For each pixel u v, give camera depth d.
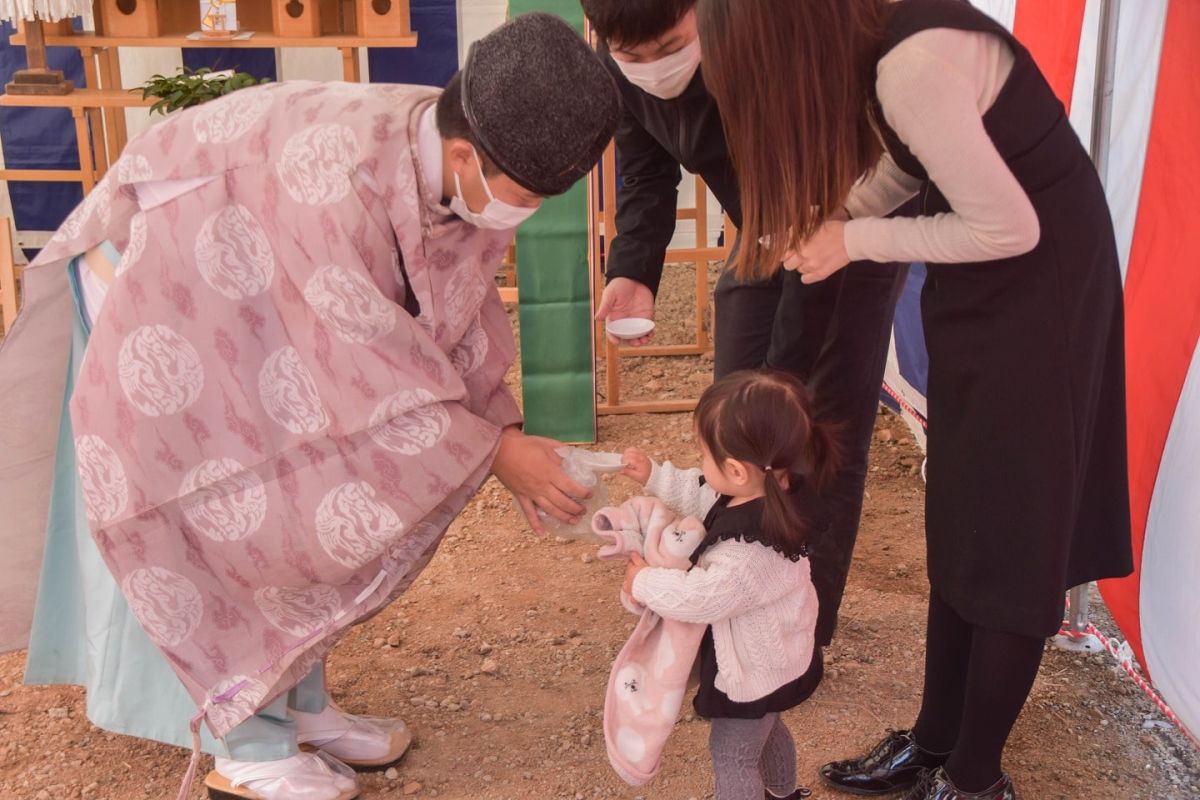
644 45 2.56
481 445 2.54
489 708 3.36
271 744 2.83
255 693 2.67
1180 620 2.93
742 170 2.24
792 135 2.15
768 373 2.44
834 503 3.24
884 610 3.84
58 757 3.15
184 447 2.50
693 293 7.23
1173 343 2.93
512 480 2.68
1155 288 3.01
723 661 2.47
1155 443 3.02
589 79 2.18
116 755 3.16
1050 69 3.54
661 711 2.56
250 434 2.51
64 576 2.97
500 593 4.04
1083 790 2.97
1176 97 2.88
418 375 2.46
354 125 2.36
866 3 2.10
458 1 7.02
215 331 2.46
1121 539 2.65
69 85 6.21
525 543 4.42
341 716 3.06
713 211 7.56
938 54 2.07
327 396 2.46
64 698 3.41
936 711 2.86
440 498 2.53
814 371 3.18
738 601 2.41
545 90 2.13
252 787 2.87
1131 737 3.18
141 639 2.79
